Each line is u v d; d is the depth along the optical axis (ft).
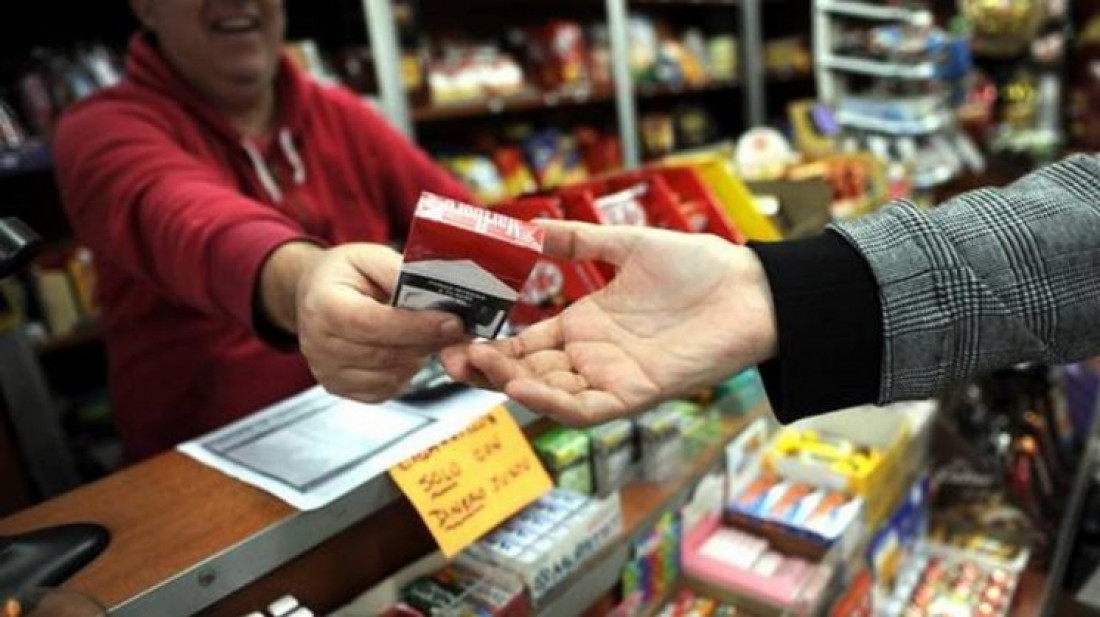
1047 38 14.58
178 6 4.25
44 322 7.29
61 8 7.84
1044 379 5.37
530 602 2.71
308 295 2.19
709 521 3.96
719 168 4.29
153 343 4.36
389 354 2.13
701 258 2.29
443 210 1.94
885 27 12.00
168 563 2.09
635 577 3.31
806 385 2.26
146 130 3.96
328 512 2.34
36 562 2.07
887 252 2.29
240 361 4.27
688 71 13.70
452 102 9.69
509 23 12.21
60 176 4.10
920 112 10.43
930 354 2.26
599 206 3.59
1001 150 13.51
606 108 13.14
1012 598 4.58
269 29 4.64
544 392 2.14
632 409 2.26
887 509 4.41
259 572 2.23
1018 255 2.27
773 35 16.21
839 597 3.90
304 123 4.97
